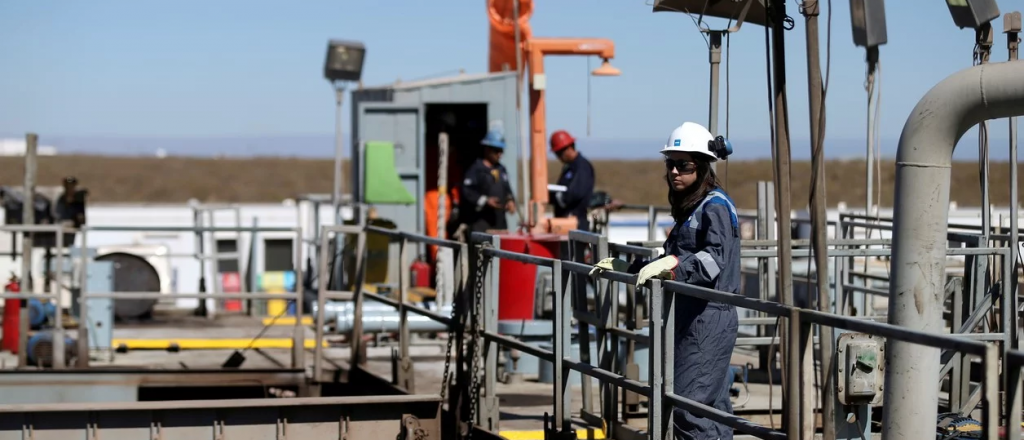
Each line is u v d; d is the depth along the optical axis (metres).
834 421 8.34
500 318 16.58
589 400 13.08
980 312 11.41
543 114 20.69
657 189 121.69
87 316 18.38
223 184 140.25
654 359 8.76
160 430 10.91
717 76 10.20
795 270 20.53
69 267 23.27
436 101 24.58
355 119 26.25
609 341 12.20
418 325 18.78
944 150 8.20
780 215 8.43
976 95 8.00
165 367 16.58
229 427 11.05
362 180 22.95
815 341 15.49
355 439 11.38
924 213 8.20
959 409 12.19
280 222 30.48
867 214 11.27
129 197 124.56
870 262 23.42
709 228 8.88
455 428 12.45
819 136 8.03
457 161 26.81
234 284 26.11
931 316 8.20
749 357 17.91
